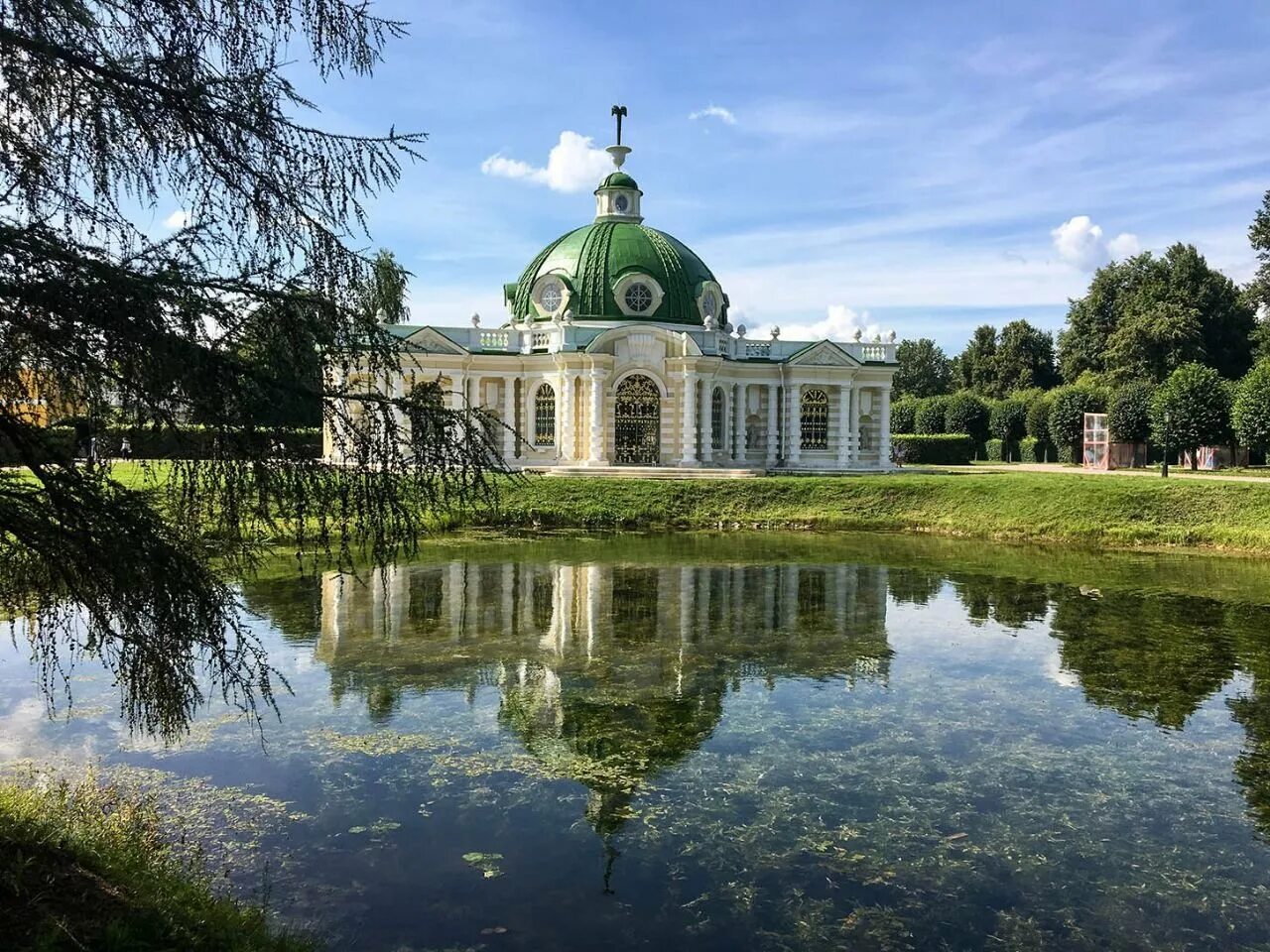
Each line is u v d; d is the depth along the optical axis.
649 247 55.12
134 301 6.66
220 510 7.54
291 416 7.64
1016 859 10.43
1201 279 79.44
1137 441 63.56
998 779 12.58
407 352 8.34
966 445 73.19
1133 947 8.84
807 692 16.34
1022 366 102.69
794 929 8.96
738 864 10.16
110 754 12.69
